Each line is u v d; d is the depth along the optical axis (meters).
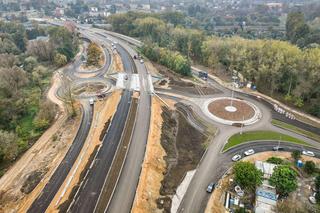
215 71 156.12
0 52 165.75
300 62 119.69
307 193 70.06
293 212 62.47
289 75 121.75
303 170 78.25
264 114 110.06
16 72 124.81
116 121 97.94
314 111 108.62
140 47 193.50
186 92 127.94
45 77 144.12
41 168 78.56
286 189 66.44
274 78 123.81
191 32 188.12
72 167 77.50
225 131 98.38
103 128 94.06
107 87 130.12
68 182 71.00
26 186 71.81
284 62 123.69
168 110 112.44
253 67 137.00
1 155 82.00
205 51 165.00
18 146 87.81
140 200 64.06
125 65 156.25
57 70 153.00
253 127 100.88
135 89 125.81
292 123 104.00
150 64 161.25
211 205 67.69
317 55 119.50
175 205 67.50
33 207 63.62
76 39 198.50
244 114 109.38
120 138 87.81
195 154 87.06
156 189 70.81
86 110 110.56
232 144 91.19
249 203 67.62
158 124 98.50
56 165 78.69
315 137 95.50
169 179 75.88
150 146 84.00
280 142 92.50
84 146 87.62
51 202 64.94
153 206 65.25
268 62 130.38
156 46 172.38
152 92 123.44
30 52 164.12
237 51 149.12
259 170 70.56
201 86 135.00
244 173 67.88
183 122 104.69
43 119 100.94
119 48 190.38
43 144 90.56
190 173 78.56
